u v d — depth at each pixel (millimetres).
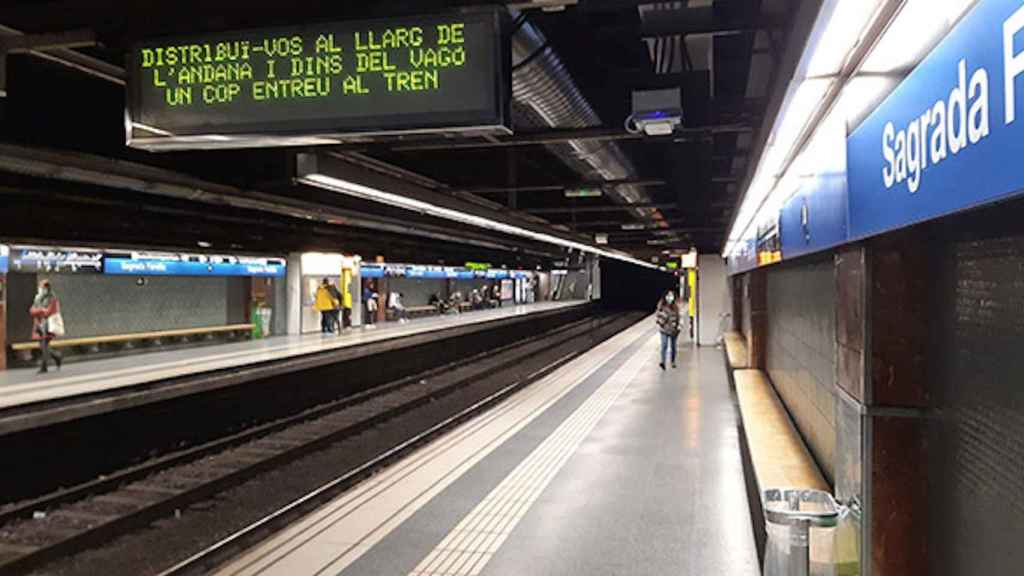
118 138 7137
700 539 5141
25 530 6691
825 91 3158
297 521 6074
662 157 10648
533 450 7980
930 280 2789
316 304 21766
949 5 1858
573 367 16688
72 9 3965
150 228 12961
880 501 2920
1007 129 1503
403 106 3582
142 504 7492
